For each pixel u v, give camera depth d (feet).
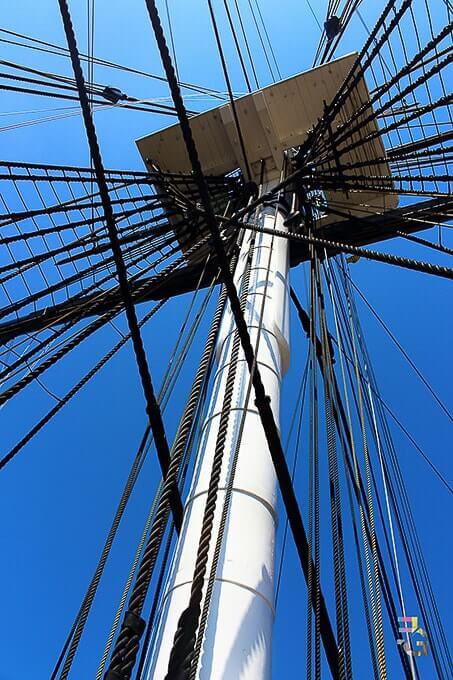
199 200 26.61
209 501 7.93
